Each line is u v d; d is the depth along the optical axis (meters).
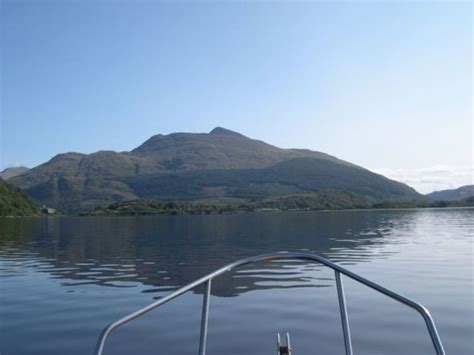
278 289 15.23
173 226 64.81
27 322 11.46
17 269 21.55
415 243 30.78
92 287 16.30
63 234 49.53
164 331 10.49
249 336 10.05
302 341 9.66
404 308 12.16
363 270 18.81
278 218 90.12
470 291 14.06
